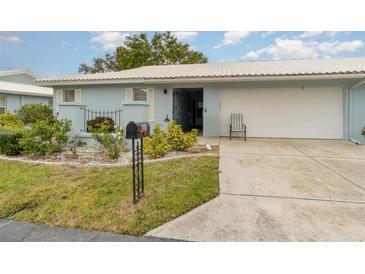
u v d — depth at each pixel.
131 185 4.20
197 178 4.59
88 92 11.99
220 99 10.88
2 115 12.14
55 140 6.61
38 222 3.05
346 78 8.98
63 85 12.20
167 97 11.15
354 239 2.63
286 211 3.29
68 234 2.79
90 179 4.54
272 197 3.80
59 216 3.17
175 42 28.09
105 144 6.17
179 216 3.18
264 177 4.82
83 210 3.31
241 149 7.81
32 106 14.92
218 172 5.08
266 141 9.65
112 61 32.22
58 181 4.45
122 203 3.50
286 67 11.40
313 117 10.26
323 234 2.72
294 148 8.05
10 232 2.84
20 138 6.49
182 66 15.27
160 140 6.60
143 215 3.16
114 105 11.66
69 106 7.57
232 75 9.76
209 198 3.76
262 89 10.56
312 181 4.57
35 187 4.16
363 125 9.69
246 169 5.39
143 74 11.77
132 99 11.46
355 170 5.32
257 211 3.30
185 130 14.68
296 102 10.36
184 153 6.96
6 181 4.47
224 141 9.63
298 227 2.87
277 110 10.52
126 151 6.71
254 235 2.72
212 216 3.17
